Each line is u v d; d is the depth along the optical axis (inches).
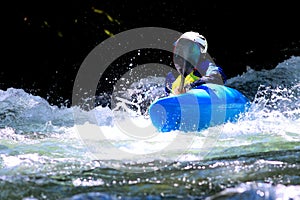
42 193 369.4
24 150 534.3
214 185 378.3
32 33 1403.8
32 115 776.3
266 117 677.9
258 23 1481.3
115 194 360.5
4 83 1266.0
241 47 1414.9
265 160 449.7
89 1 1472.7
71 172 430.0
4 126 709.9
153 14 1485.0
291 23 1464.1
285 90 861.8
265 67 1274.6
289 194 345.1
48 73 1314.0
